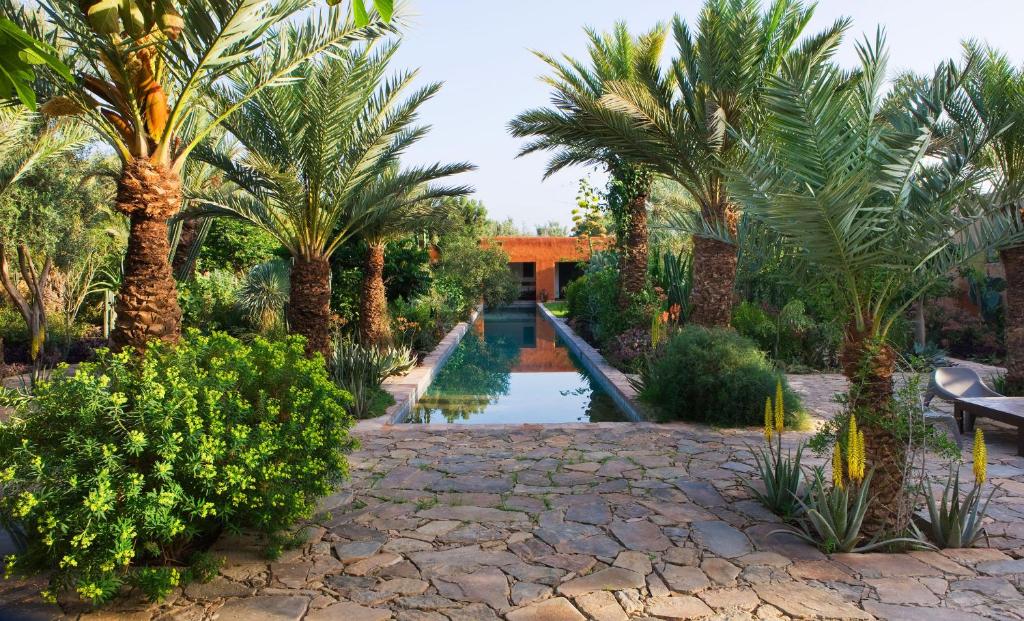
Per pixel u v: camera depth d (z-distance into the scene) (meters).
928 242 4.21
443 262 27.27
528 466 6.00
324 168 8.49
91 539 3.11
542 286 37.25
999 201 4.38
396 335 14.60
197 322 13.45
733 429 7.46
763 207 4.23
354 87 7.99
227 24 5.36
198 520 3.90
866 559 3.97
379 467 5.98
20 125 8.85
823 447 4.58
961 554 4.04
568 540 4.28
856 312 4.37
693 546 4.18
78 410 3.41
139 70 5.34
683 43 9.69
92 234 13.16
